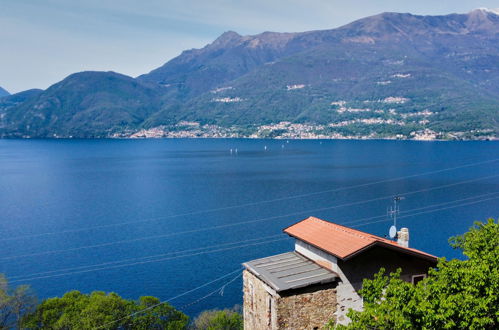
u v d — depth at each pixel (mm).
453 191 161125
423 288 22250
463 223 116750
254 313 29562
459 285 21219
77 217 131875
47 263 91250
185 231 113875
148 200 158250
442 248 96875
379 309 20734
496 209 131250
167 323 50312
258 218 126062
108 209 143375
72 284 79500
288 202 147500
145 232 113875
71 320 45594
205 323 54906
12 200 162000
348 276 26891
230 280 79375
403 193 159375
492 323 19984
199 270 84938
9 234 113438
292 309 25938
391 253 27625
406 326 19578
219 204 146875
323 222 32031
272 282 26453
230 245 100875
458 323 19938
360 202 145125
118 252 97625
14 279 82250
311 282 25969
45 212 139625
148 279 80938
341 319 26719
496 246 25609
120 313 47906
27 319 48156
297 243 31609
